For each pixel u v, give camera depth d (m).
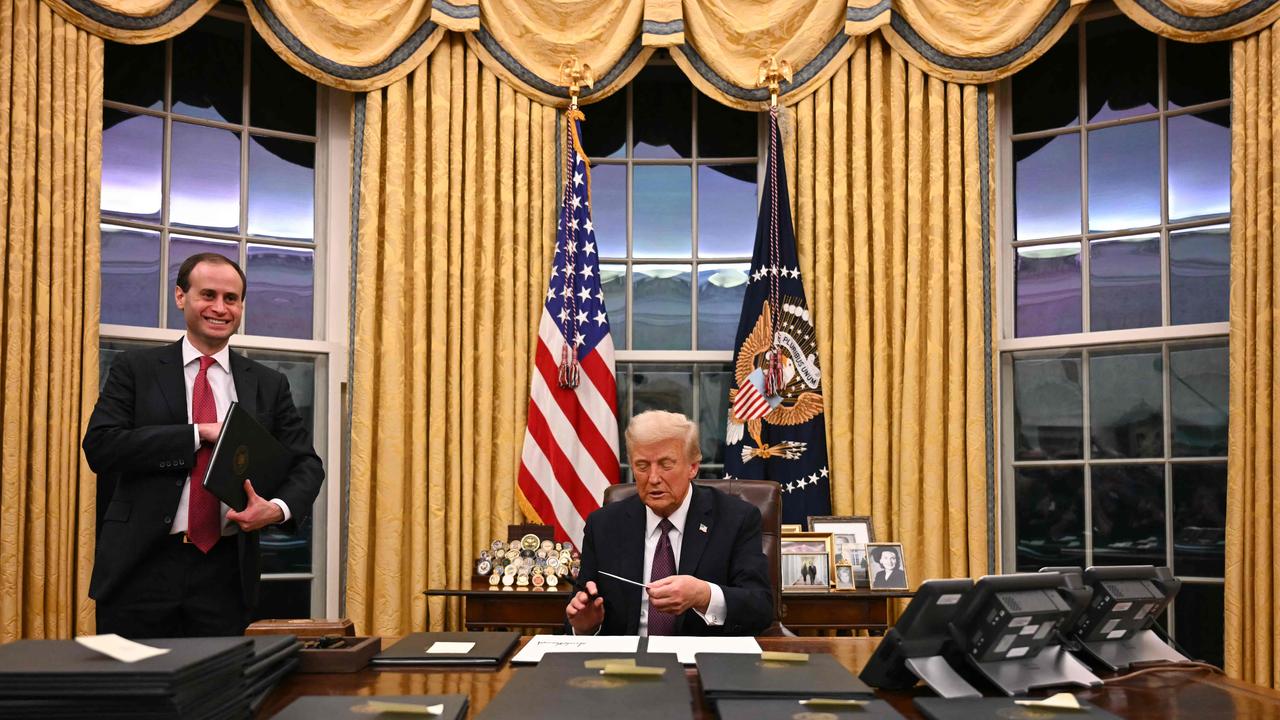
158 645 1.49
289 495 2.85
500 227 4.59
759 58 4.68
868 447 4.44
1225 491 4.34
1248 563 3.96
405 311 4.49
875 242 4.52
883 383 4.46
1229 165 4.46
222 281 2.94
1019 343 4.74
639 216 5.06
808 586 4.02
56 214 3.92
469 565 4.41
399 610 4.34
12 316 3.78
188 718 1.33
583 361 4.53
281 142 4.79
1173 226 4.55
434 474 4.41
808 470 4.41
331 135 4.81
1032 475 4.71
